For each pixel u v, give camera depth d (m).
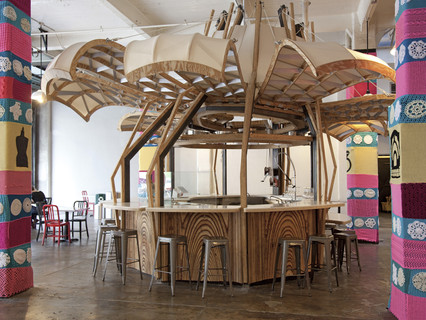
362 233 9.26
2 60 5.01
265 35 6.36
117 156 17.58
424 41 3.99
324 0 10.59
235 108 6.69
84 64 5.59
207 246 4.91
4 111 5.00
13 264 5.03
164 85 6.08
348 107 7.45
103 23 12.63
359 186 9.32
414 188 3.99
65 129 18.12
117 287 5.40
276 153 9.70
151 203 5.79
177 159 15.47
